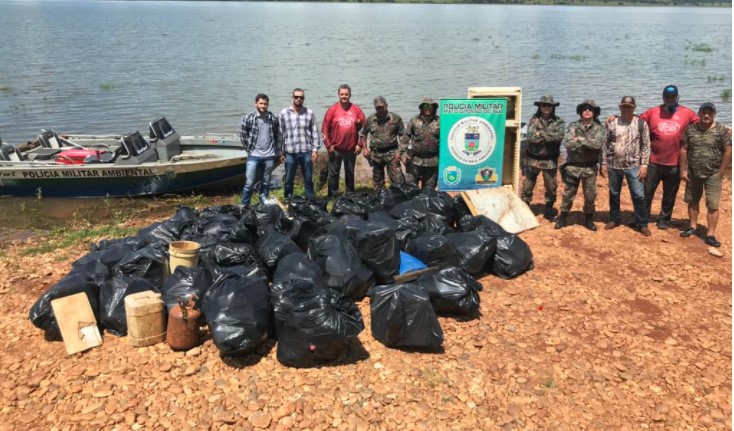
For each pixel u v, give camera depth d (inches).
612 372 207.6
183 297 220.1
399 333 212.5
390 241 253.8
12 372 201.9
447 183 354.9
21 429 175.5
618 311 249.1
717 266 293.6
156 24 3590.1
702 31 3447.3
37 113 864.9
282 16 5211.6
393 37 2549.2
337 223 280.1
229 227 287.4
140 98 987.3
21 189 478.0
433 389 194.4
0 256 318.7
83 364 204.7
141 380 196.1
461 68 1419.8
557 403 190.7
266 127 377.7
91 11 6131.9
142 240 275.1
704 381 203.6
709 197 314.5
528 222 343.0
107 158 491.2
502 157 354.0
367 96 1007.6
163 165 466.0
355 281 244.2
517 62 1576.0
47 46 1942.7
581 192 436.8
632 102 317.1
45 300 219.9
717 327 237.8
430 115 360.2
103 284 229.5
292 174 392.2
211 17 4857.3
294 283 216.5
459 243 276.5
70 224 418.0
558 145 345.7
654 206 394.0
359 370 203.0
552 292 264.2
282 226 289.3
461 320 238.5
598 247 317.1
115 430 174.4
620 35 2955.2
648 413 187.6
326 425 176.9
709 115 303.7
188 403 185.3
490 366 208.4
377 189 384.2
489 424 180.1
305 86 1109.7
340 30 3073.3
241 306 203.3
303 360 201.3
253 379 196.9
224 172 485.7
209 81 1173.7
